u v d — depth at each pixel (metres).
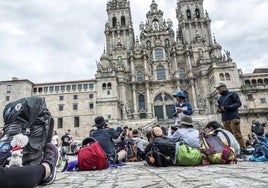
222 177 5.67
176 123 13.23
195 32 79.75
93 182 6.13
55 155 5.81
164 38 81.19
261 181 4.77
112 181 6.20
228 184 4.66
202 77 70.25
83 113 65.44
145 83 73.19
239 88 62.12
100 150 10.12
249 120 57.50
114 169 9.84
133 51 78.25
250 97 61.84
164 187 4.85
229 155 9.35
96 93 67.19
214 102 64.75
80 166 9.80
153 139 10.90
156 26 83.94
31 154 5.09
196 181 5.32
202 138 10.27
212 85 66.75
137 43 79.38
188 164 9.27
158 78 75.81
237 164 9.02
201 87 70.19
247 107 60.47
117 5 84.75
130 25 82.38
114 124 62.44
